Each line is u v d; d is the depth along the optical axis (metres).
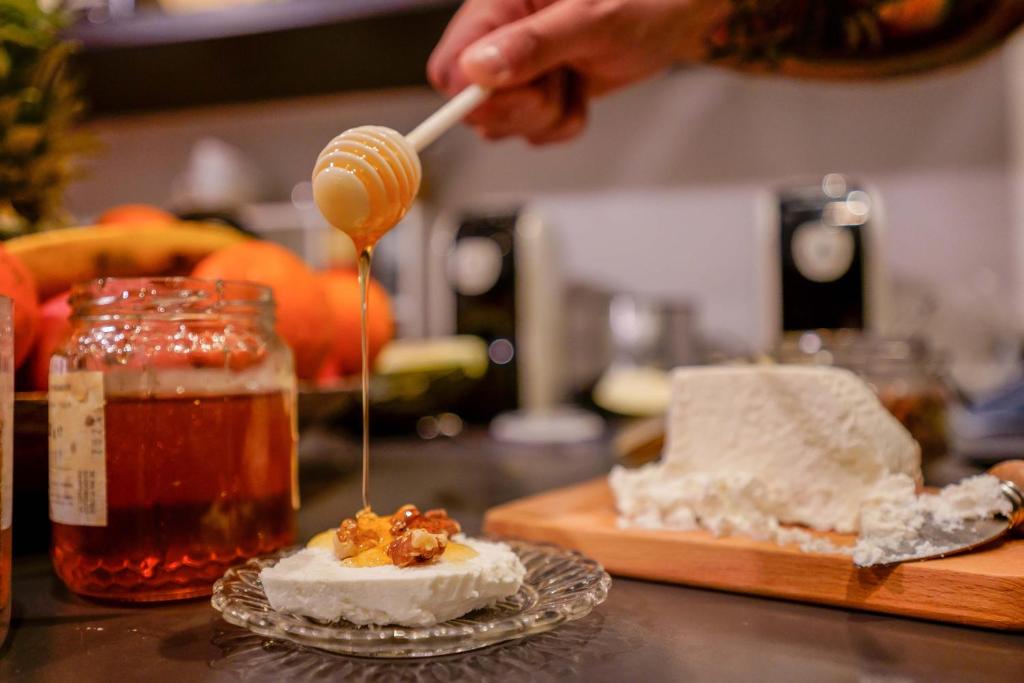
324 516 0.80
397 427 1.52
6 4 0.75
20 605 0.52
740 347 1.76
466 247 1.67
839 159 1.71
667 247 1.81
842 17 0.84
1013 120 1.61
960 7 0.83
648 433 0.98
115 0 1.37
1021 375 1.30
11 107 0.74
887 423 0.62
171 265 0.68
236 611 0.44
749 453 0.64
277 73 1.52
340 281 0.98
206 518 0.52
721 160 1.78
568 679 0.40
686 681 0.39
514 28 0.64
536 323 1.64
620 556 0.59
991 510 0.54
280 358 0.58
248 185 1.85
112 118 1.75
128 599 0.51
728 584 0.55
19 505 0.63
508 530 0.65
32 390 0.62
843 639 0.45
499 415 1.65
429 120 0.57
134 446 0.50
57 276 0.64
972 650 0.43
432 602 0.42
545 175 1.89
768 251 1.52
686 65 1.69
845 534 0.59
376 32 1.32
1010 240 1.61
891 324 1.67
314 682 0.39
